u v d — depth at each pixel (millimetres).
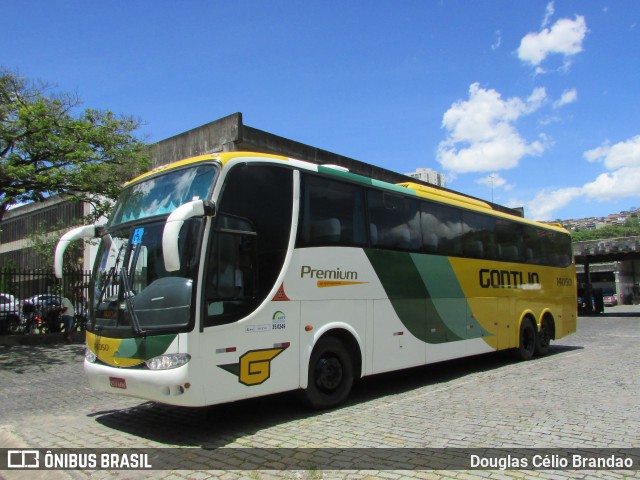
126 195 7184
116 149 14961
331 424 6297
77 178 13812
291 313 6676
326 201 7504
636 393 7891
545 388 8461
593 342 16625
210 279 5805
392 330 8359
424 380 9711
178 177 6578
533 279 13062
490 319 11039
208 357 5664
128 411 7402
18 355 12969
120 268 6363
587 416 6438
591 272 56812
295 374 6652
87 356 6555
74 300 15898
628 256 33844
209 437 5895
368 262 8047
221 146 16984
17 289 15422
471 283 10531
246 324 6098
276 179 6828
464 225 10641
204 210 5727
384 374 10531
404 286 8727
